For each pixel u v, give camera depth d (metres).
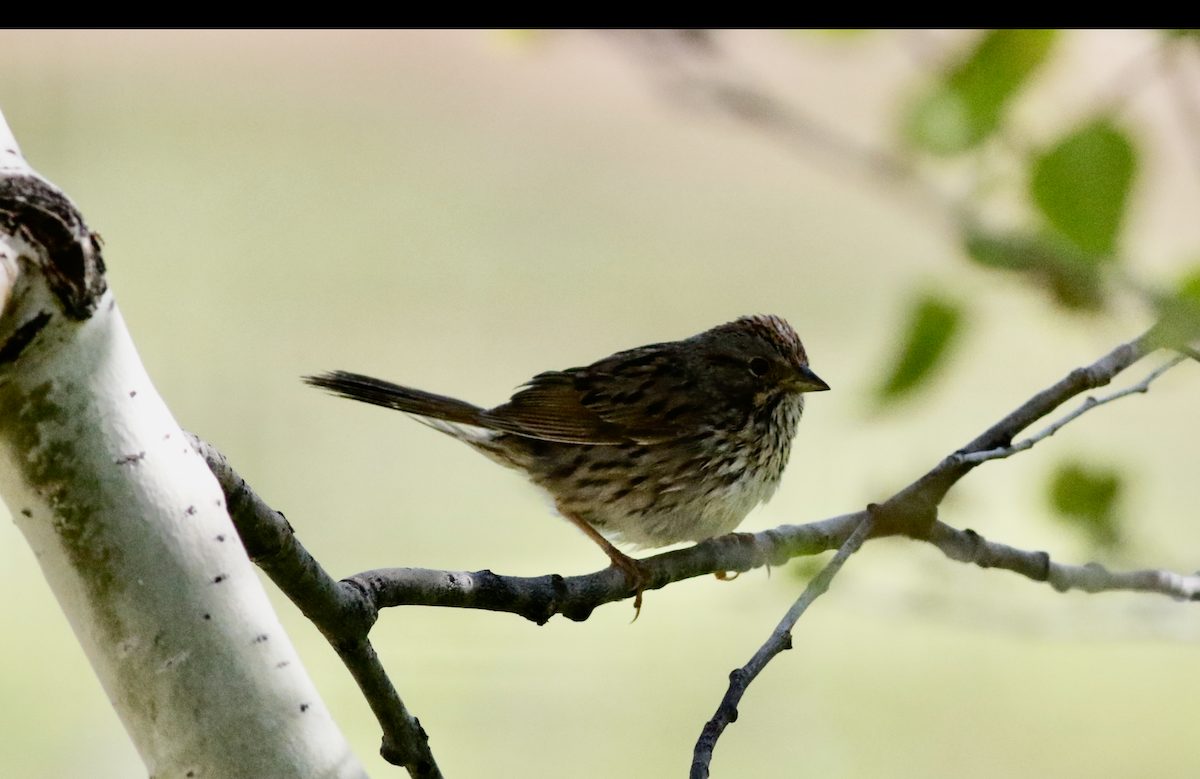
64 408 4.20
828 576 4.80
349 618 4.76
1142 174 4.62
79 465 4.23
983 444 4.82
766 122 4.78
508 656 5.05
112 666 4.34
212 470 4.75
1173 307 4.57
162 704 4.30
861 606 4.88
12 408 4.17
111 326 4.26
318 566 4.76
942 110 4.75
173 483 4.34
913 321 4.75
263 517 4.75
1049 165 4.62
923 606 4.88
